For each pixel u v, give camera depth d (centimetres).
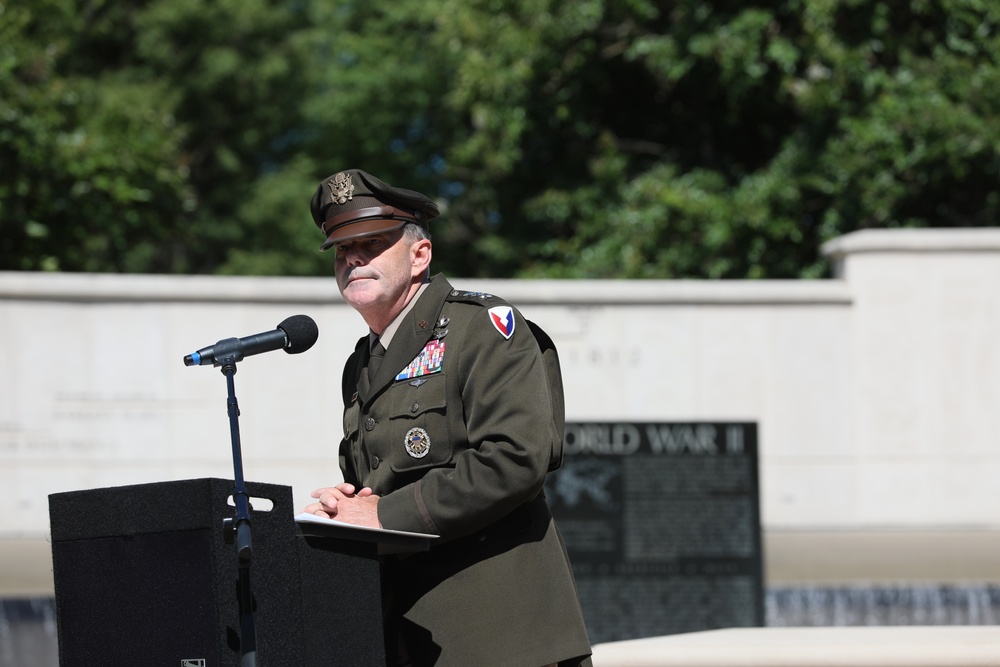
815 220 3438
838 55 3200
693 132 3897
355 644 684
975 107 3188
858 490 2580
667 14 3650
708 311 2603
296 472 2553
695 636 1173
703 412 2588
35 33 4153
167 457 2538
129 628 638
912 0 3294
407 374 746
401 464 736
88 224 3434
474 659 709
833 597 2138
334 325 2573
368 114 4366
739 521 1975
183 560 631
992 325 2584
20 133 3181
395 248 763
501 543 730
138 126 3722
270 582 652
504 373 722
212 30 5075
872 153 3181
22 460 2517
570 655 719
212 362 709
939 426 2581
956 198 3406
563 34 3478
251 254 4922
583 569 1970
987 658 1038
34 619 2022
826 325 2608
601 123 3884
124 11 5141
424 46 4334
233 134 5366
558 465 771
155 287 2553
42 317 2538
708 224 3316
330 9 4850
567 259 3572
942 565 2259
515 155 3628
